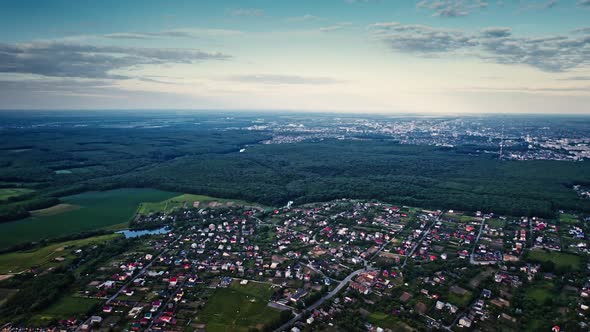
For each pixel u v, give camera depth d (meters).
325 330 165.62
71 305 184.00
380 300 188.50
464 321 167.75
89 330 164.75
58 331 163.50
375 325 168.25
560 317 171.62
